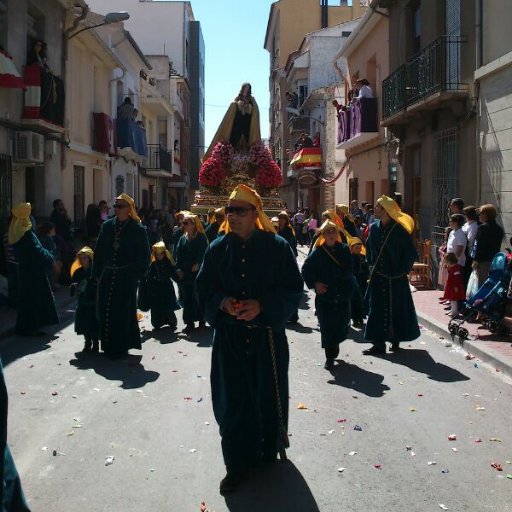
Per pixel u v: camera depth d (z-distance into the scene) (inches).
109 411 247.9
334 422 236.8
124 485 183.3
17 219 391.5
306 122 1627.7
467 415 246.5
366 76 887.7
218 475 189.9
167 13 1959.9
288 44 2074.3
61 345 373.1
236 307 179.3
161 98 1336.1
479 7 495.8
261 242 185.0
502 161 461.4
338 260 315.6
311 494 177.3
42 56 640.4
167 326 444.8
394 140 741.3
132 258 338.0
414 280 595.5
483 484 185.0
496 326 372.5
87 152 839.7
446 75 552.4
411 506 170.9
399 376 304.5
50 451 207.6
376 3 738.2
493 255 401.7
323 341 318.3
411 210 694.5
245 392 183.6
